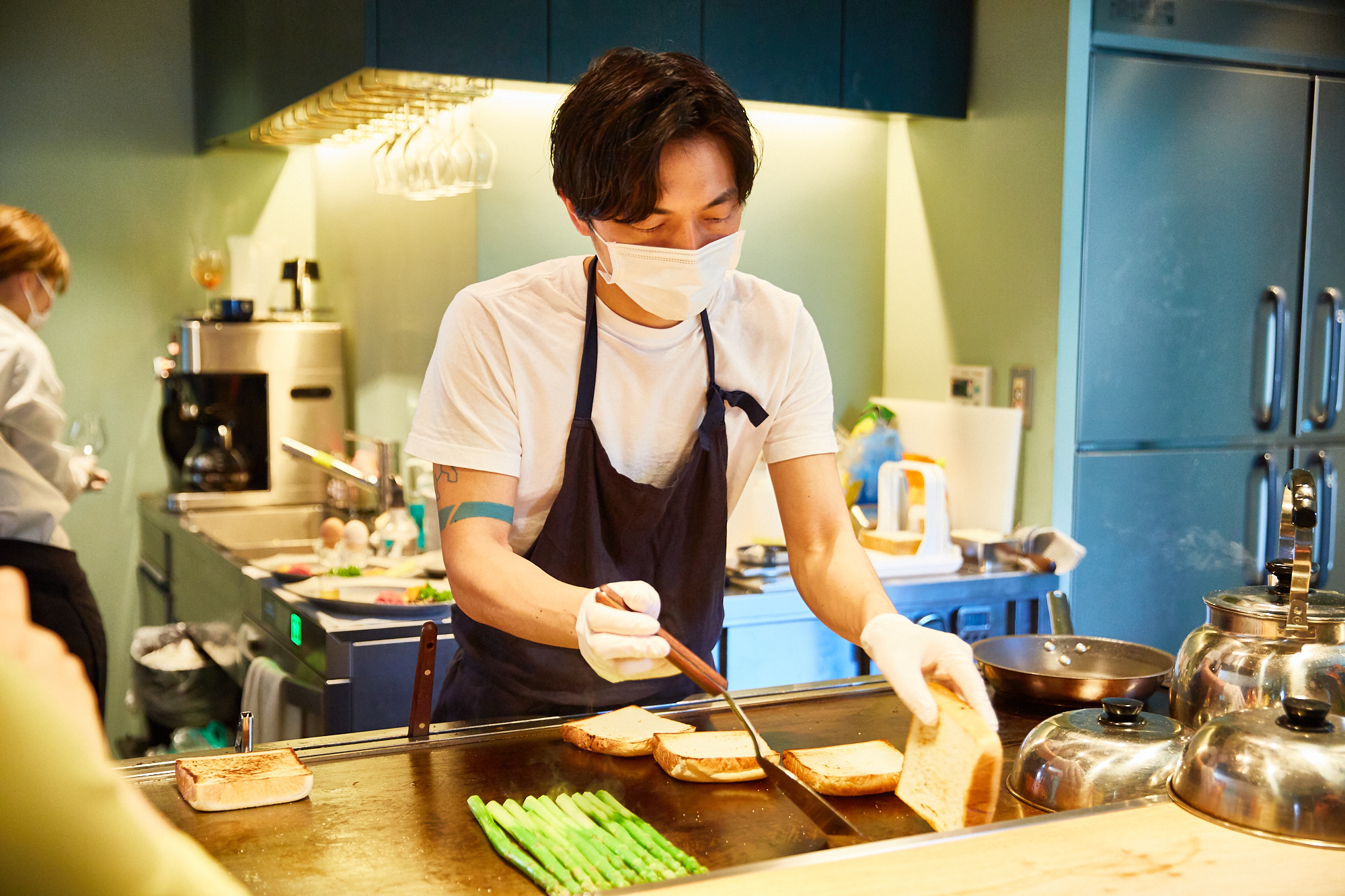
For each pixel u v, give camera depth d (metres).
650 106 1.18
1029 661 1.53
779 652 2.66
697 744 1.23
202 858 0.45
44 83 3.49
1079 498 2.92
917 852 0.85
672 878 0.82
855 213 3.45
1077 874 0.82
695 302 1.30
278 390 3.57
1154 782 1.07
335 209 3.76
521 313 1.42
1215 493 3.07
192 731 3.04
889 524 2.92
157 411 3.69
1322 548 3.20
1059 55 2.82
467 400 1.40
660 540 1.51
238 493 3.55
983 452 3.03
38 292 2.71
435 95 2.71
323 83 2.66
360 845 1.02
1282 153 3.07
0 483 2.56
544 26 2.63
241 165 3.74
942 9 3.10
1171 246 2.96
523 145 2.96
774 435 1.55
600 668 1.13
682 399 1.49
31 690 0.41
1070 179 2.83
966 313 3.19
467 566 1.31
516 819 1.05
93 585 3.66
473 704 1.53
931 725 1.07
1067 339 2.87
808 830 1.08
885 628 1.16
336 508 3.50
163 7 3.61
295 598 2.49
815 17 2.93
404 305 3.32
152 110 3.62
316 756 1.23
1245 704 1.19
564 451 1.45
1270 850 0.87
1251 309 3.07
